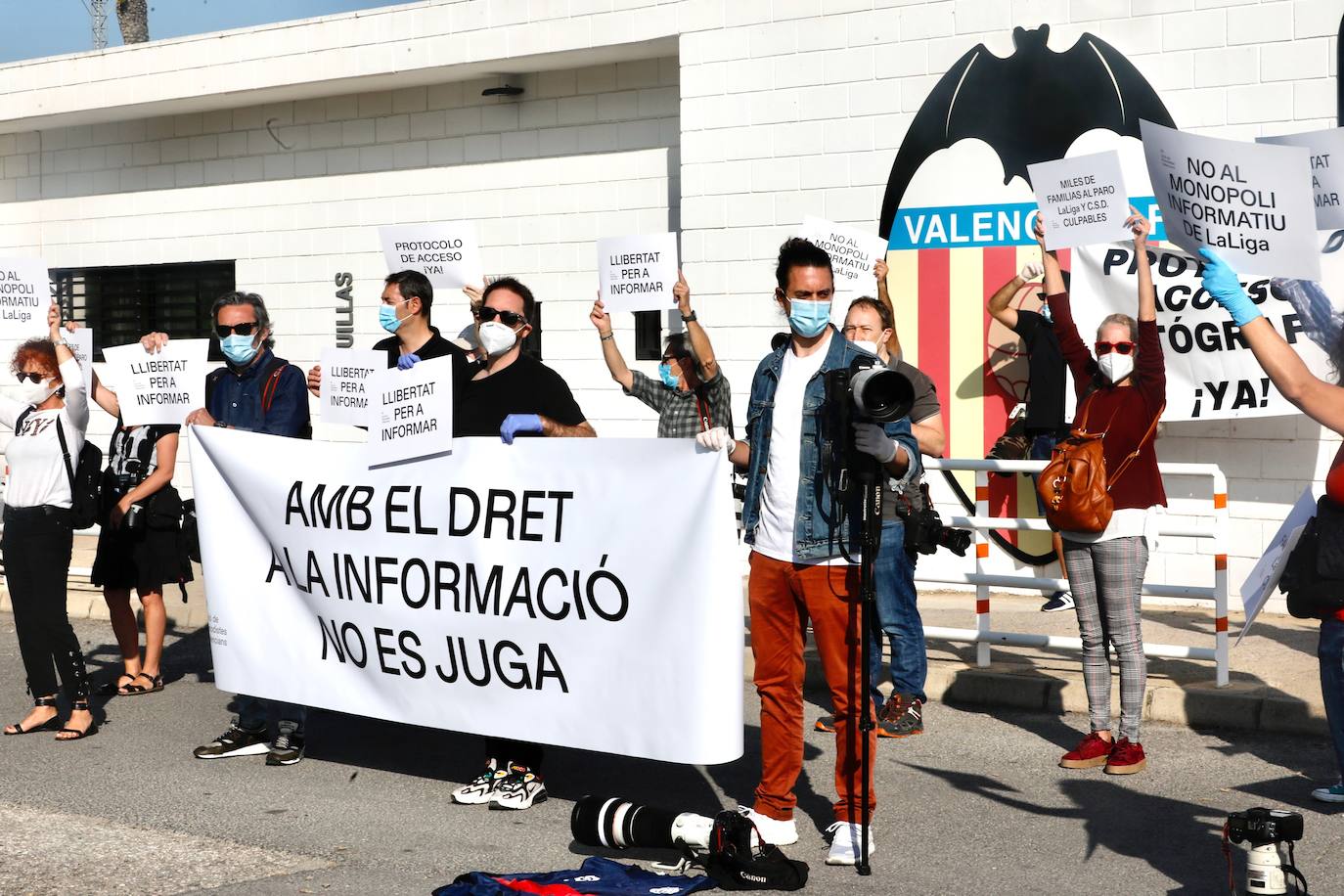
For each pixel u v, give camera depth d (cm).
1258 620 957
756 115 1138
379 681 670
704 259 1163
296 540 694
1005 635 828
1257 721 744
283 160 1434
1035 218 1045
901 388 507
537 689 615
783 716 557
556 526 604
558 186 1288
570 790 674
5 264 874
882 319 728
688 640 566
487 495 626
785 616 555
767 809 559
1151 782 664
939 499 1087
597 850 579
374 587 667
